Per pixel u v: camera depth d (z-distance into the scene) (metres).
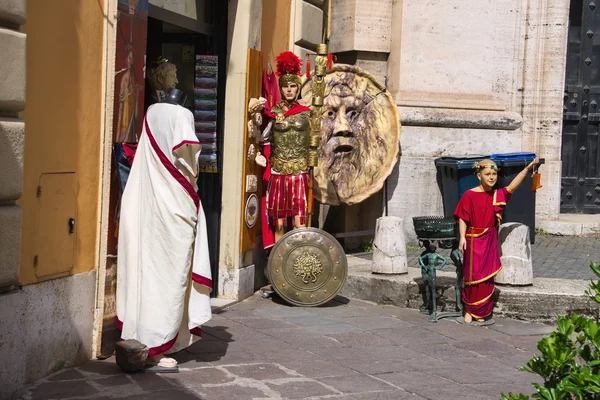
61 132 5.65
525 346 7.13
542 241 11.60
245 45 8.38
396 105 10.72
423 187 11.03
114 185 6.21
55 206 5.61
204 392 5.47
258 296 8.90
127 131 6.38
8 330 5.04
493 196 7.86
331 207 11.06
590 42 13.26
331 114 10.32
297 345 6.89
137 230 5.97
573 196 13.35
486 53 11.61
